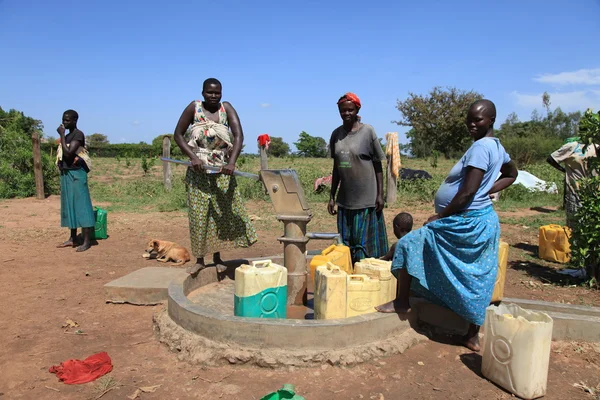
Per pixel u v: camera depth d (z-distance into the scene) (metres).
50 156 16.16
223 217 4.55
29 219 10.07
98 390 2.96
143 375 3.15
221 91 4.32
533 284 5.46
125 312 4.42
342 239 4.88
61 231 8.61
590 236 5.26
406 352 3.46
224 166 4.22
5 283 5.33
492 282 3.31
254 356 3.21
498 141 3.30
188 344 3.41
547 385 3.04
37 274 5.73
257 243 7.75
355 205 4.73
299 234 4.27
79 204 7.09
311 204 12.48
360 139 4.62
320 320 3.34
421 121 44.34
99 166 29.53
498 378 2.99
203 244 4.48
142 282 4.72
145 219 10.11
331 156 4.91
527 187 14.84
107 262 6.42
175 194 13.77
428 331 3.75
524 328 2.84
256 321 3.28
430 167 28.50
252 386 2.98
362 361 3.26
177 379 3.09
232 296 4.48
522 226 9.59
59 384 3.05
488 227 3.24
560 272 5.95
